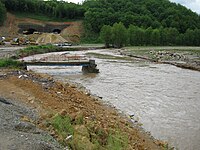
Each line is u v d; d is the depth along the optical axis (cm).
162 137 2022
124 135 1883
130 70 5344
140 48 12262
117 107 2725
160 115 2494
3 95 2462
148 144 1872
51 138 1530
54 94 2709
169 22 19600
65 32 16738
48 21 17412
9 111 1872
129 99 3036
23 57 6931
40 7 18038
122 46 13638
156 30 14812
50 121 1794
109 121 2152
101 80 4212
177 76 4609
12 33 15138
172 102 2917
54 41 13912
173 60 6962
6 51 7438
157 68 5656
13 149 1326
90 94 3219
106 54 9019
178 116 2469
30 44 11612
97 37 16825
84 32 17112
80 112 1959
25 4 17400
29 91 2700
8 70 4066
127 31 14025
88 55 8481
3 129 1548
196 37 15775
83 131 1652
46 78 3697
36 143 1407
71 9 18238
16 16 16738
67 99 2622
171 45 15375
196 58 7388
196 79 4303
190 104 2842
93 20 17625
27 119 1777
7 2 16838
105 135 1742
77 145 1506
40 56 7406
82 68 5169
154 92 3381
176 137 2022
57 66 5488
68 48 10481
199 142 1941
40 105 2239
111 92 3369
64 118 1816
